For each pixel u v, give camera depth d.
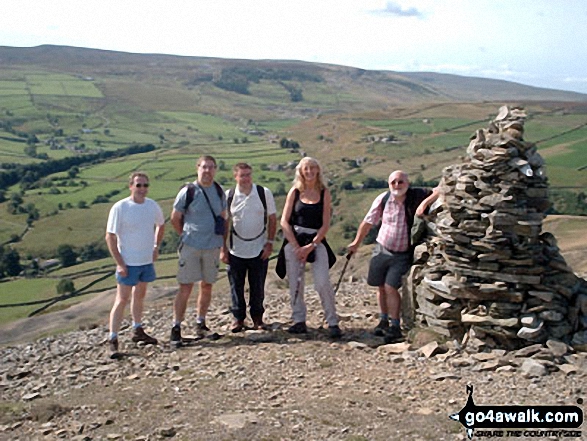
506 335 7.96
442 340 8.40
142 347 9.27
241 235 9.34
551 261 8.23
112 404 7.12
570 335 8.02
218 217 9.13
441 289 8.49
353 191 82.88
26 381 8.37
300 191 9.12
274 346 8.93
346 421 6.23
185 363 8.48
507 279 8.07
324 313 10.34
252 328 9.93
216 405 6.88
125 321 11.11
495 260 8.13
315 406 6.66
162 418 6.61
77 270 60.56
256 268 9.56
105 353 9.20
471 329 8.22
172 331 9.32
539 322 7.93
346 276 15.88
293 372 7.89
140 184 8.78
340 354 8.50
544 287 8.05
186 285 9.23
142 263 8.96
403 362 8.03
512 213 8.11
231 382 7.61
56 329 14.71
